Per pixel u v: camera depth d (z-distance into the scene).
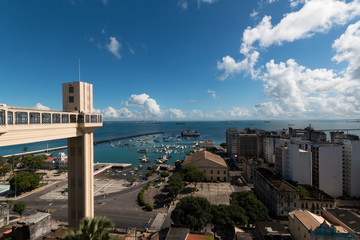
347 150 101.81
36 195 104.62
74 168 53.31
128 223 74.62
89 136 54.00
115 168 180.12
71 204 53.94
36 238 55.28
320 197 83.81
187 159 154.62
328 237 46.59
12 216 80.69
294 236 57.53
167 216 80.56
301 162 99.00
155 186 121.06
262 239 54.03
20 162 170.12
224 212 61.34
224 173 131.62
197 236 52.00
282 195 79.25
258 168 110.75
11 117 32.69
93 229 27.77
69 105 51.34
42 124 38.72
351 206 88.69
